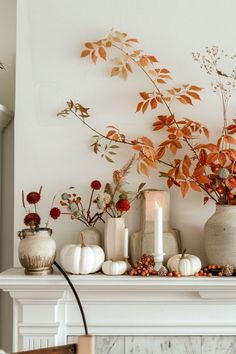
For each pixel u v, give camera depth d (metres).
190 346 1.65
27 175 1.78
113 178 1.76
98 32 1.81
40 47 1.80
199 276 1.59
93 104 1.80
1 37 2.02
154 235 1.64
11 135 1.99
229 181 1.65
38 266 1.57
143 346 1.65
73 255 1.59
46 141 1.79
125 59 1.80
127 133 1.79
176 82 1.81
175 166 1.74
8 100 2.00
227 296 1.61
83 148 1.79
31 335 1.64
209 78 1.81
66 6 1.81
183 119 1.80
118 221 1.69
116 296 1.64
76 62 1.81
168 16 1.82
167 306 1.65
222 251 1.62
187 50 1.82
